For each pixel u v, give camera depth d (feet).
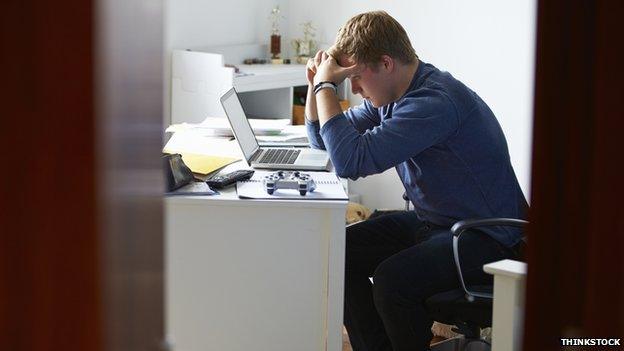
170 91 15.34
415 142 8.91
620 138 2.27
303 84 15.69
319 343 8.91
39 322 2.23
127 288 2.67
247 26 16.72
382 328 9.93
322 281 8.78
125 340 2.64
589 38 2.27
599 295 2.39
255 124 11.77
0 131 2.12
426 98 9.06
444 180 9.25
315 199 8.59
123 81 2.45
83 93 2.11
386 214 10.71
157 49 3.24
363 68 9.34
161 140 3.52
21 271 2.20
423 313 8.85
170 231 8.72
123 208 2.54
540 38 2.29
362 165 8.90
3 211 2.17
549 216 2.39
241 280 8.82
